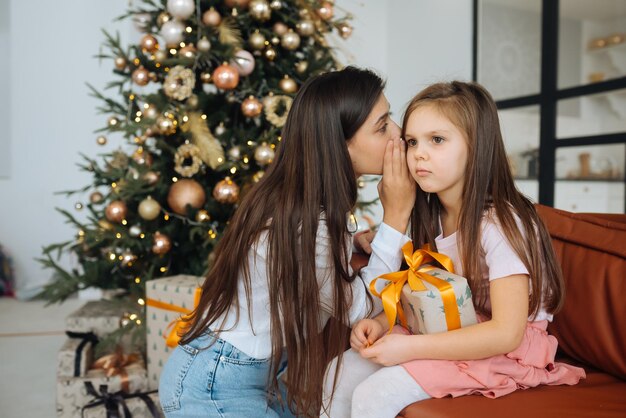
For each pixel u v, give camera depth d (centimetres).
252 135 223
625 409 88
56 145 416
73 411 179
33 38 407
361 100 105
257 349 108
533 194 321
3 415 196
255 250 105
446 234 113
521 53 321
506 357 97
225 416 105
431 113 100
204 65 222
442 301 92
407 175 109
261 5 213
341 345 108
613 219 126
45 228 420
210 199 217
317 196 102
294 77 234
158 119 206
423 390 90
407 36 388
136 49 233
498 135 102
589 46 290
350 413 101
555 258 105
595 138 288
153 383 183
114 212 209
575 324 114
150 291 182
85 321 209
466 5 345
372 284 104
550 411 86
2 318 342
